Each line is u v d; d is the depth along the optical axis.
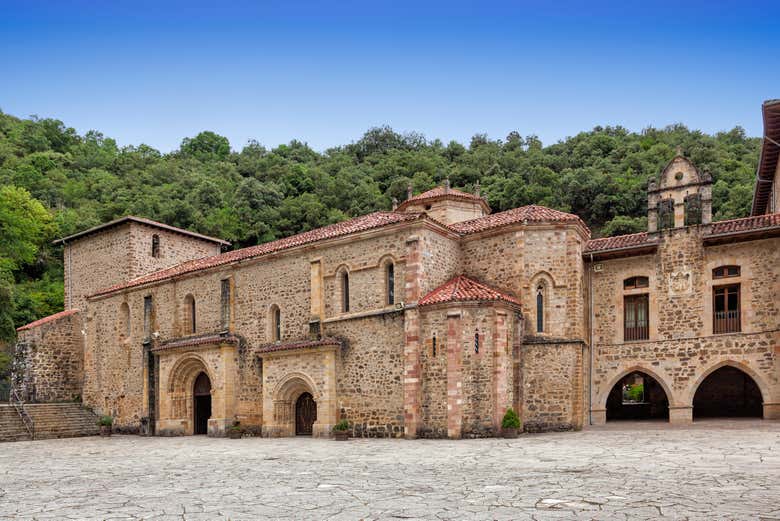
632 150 83.06
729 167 68.69
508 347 25.62
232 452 22.27
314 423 27.91
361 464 17.28
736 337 27.38
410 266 26.73
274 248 32.09
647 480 12.90
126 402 38.16
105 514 11.20
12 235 58.25
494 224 28.73
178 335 36.00
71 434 36.41
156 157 108.12
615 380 29.47
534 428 26.55
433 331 25.42
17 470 18.58
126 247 42.72
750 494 11.16
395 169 91.38
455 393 24.44
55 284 59.78
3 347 48.50
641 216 67.75
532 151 96.75
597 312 30.25
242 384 32.06
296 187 84.44
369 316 27.70
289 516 10.53
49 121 105.94
